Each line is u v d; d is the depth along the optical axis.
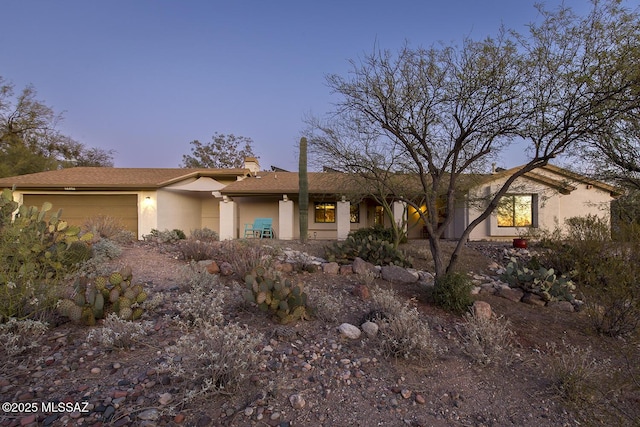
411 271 8.23
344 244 9.52
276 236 18.55
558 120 6.30
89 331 4.26
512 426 3.46
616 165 7.92
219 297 4.84
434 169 7.48
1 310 4.07
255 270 5.66
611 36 5.86
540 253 10.52
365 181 10.09
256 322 4.89
